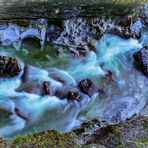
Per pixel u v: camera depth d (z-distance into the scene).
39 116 5.77
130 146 4.91
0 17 6.83
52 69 7.03
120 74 7.07
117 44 7.91
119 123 5.60
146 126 5.46
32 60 7.12
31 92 6.23
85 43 7.65
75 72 7.05
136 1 7.69
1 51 7.15
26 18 7.09
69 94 6.26
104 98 6.34
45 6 6.77
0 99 6.03
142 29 8.30
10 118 5.65
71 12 7.20
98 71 7.12
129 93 6.54
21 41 7.35
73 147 4.74
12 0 6.45
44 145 4.70
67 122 5.68
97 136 5.17
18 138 4.80
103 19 7.72
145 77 7.02
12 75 6.49
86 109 6.04
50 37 7.54
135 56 7.34
